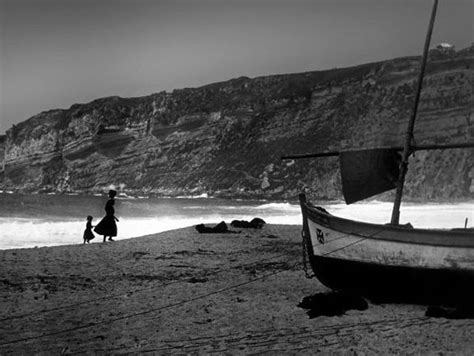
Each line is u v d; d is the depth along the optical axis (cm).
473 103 14200
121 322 933
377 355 738
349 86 17675
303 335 845
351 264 1070
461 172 12781
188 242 2117
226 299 1106
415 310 1019
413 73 16038
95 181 19562
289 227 2922
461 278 1008
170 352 768
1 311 1011
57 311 1012
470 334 836
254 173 16862
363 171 1211
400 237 1041
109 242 2130
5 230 3509
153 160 19312
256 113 18862
